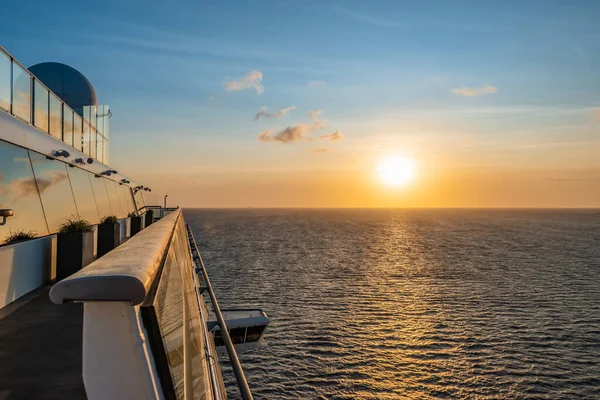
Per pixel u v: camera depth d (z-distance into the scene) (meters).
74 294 1.69
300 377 28.20
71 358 4.57
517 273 67.19
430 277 63.38
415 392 26.31
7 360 4.50
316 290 53.31
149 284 1.94
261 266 71.88
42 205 10.48
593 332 37.09
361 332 36.84
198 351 4.13
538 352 32.47
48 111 12.34
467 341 34.78
